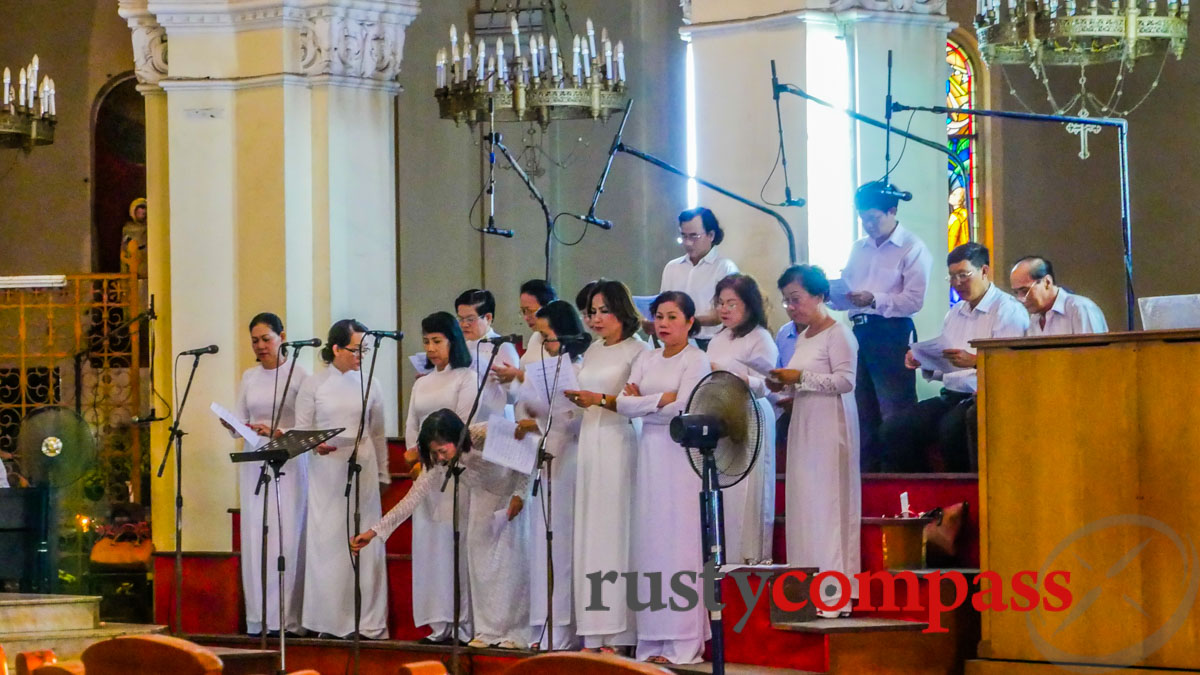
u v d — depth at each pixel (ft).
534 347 32.83
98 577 40.19
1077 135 46.14
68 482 38.58
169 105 40.81
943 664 26.48
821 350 27.71
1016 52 34.47
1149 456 24.27
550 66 37.70
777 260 35.19
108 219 52.29
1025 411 25.45
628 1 46.85
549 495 28.94
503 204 46.19
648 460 28.40
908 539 27.61
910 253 31.76
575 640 30.17
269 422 35.14
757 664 27.50
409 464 32.04
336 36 40.37
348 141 40.70
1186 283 44.45
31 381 46.65
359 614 31.19
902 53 35.42
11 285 45.27
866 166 35.22
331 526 33.53
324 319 40.42
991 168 47.19
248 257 40.45
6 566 37.73
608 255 46.91
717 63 36.11
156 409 42.57
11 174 52.26
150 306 43.11
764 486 28.30
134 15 42.19
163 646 15.75
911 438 30.99
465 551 31.81
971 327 30.19
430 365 34.19
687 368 27.94
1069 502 24.97
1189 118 44.34
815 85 35.12
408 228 44.19
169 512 41.47
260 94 40.45
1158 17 32.78
